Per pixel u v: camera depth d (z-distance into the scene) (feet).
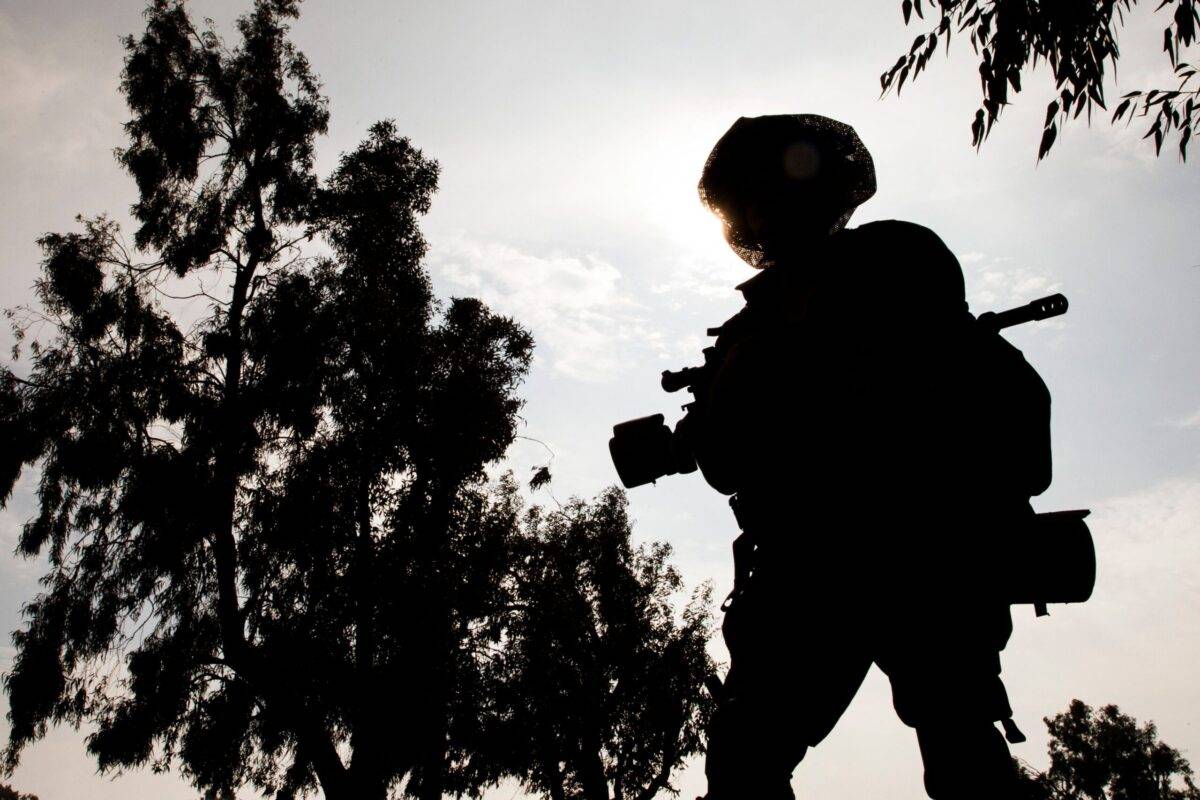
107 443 72.54
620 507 96.32
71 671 70.59
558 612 84.38
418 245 86.79
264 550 71.31
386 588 71.77
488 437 77.00
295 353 74.23
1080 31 13.17
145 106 83.87
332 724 75.61
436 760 75.00
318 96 89.61
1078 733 164.14
